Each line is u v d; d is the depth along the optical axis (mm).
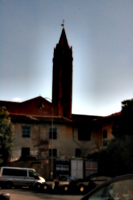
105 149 49312
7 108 68375
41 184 32281
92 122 60875
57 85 93750
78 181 31500
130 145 45594
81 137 59500
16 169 36531
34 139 55844
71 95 93438
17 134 55062
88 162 49000
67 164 48812
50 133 57188
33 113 70062
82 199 6625
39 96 71438
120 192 6312
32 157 49875
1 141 49344
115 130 51062
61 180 39500
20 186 36281
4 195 7066
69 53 96250
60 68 94125
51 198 25203
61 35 98062
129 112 49438
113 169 47250
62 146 57688
